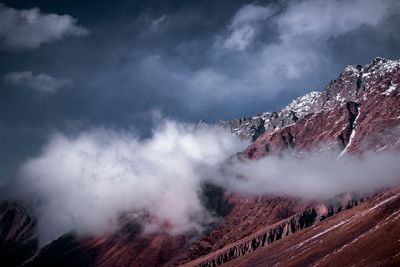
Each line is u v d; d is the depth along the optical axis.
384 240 194.12
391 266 165.75
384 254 182.00
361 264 184.50
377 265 172.62
